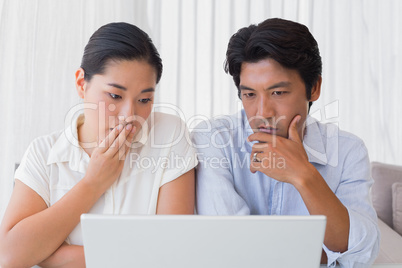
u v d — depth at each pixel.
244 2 3.37
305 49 1.31
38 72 3.19
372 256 1.35
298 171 1.33
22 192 1.35
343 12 3.48
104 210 1.38
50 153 1.39
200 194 1.44
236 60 1.35
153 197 1.40
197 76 3.41
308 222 0.85
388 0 3.47
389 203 2.52
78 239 1.33
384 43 3.49
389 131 3.51
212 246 0.86
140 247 0.86
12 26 3.13
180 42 3.38
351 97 3.52
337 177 1.52
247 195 1.52
